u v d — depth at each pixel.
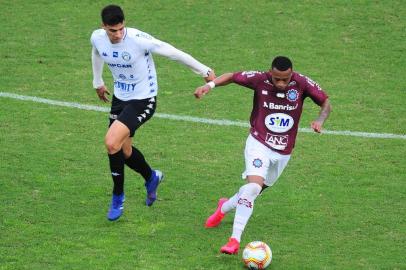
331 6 53.03
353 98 42.16
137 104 28.20
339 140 37.28
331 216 29.52
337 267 25.36
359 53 47.69
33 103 40.78
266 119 26.61
